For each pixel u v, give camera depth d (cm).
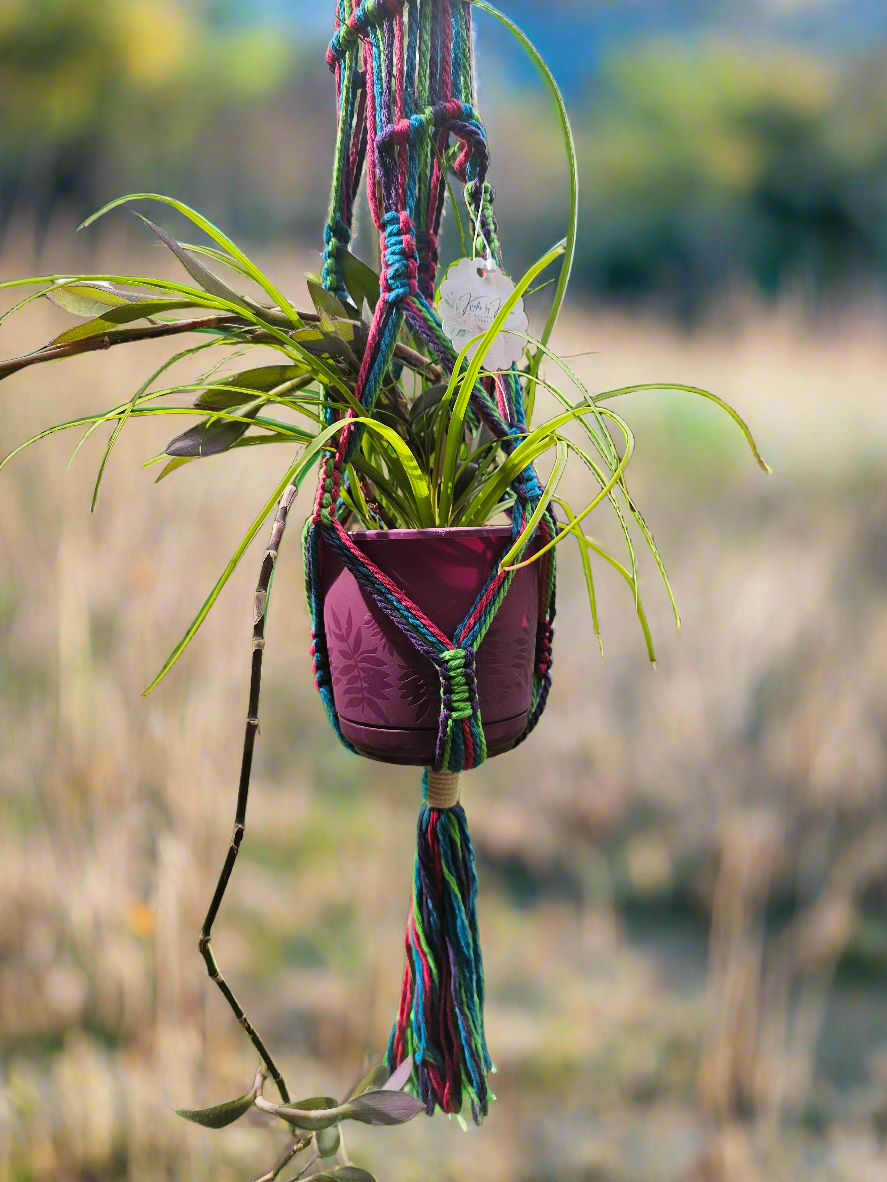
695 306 1602
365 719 67
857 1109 200
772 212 1723
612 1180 176
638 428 488
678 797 277
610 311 888
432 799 72
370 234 86
